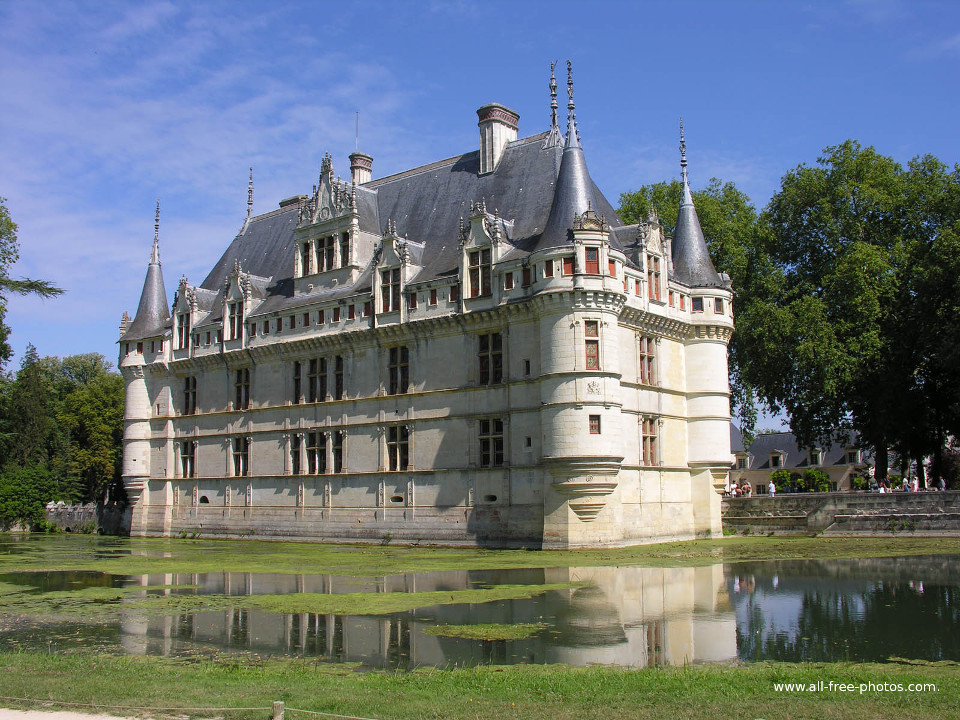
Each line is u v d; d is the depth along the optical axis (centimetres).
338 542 5578
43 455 9631
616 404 4553
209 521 6506
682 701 1323
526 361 4806
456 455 5062
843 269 5838
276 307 6281
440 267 5428
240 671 1630
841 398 5988
